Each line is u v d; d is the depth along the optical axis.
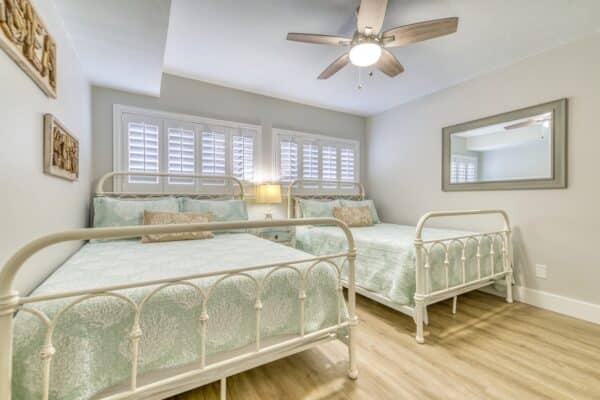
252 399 1.27
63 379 0.81
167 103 2.81
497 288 2.60
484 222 2.74
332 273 1.41
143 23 1.63
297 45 2.26
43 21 1.30
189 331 1.03
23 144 1.11
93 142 2.51
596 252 2.05
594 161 2.05
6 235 0.97
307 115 3.69
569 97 2.17
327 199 3.79
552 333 1.89
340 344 1.76
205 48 2.30
